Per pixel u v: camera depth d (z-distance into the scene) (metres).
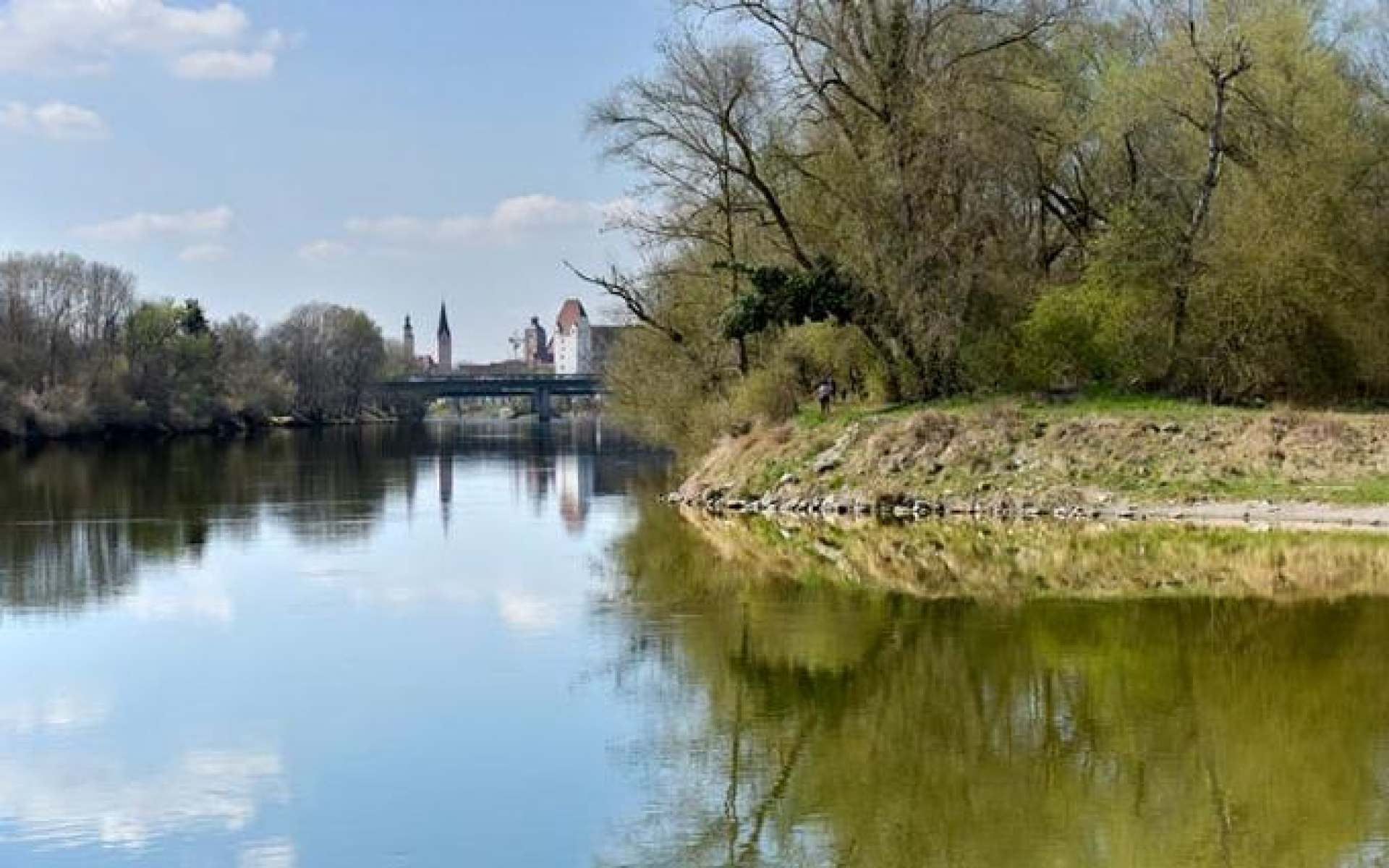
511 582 29.62
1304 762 15.69
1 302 117.19
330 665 21.34
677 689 19.56
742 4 48.16
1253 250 43.69
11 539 38.41
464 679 20.28
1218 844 13.20
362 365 163.50
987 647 21.97
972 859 12.95
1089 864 12.79
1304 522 35.22
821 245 49.19
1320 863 12.73
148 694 19.59
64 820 14.34
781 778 15.50
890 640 22.67
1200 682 19.44
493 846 13.48
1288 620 23.62
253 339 154.62
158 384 125.12
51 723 18.14
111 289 125.19
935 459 42.56
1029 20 47.31
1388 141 47.12
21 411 108.62
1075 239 51.91
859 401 50.47
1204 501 37.62
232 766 16.14
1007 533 35.53
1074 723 17.50
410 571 31.50
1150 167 49.59
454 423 179.50
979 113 45.09
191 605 26.89
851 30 46.44
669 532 39.19
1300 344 44.88
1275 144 45.34
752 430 49.53
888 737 17.05
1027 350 46.38
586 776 15.61
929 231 45.59
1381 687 18.94
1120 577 28.36
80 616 25.89
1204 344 44.88
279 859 13.20
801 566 31.20
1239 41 44.66
